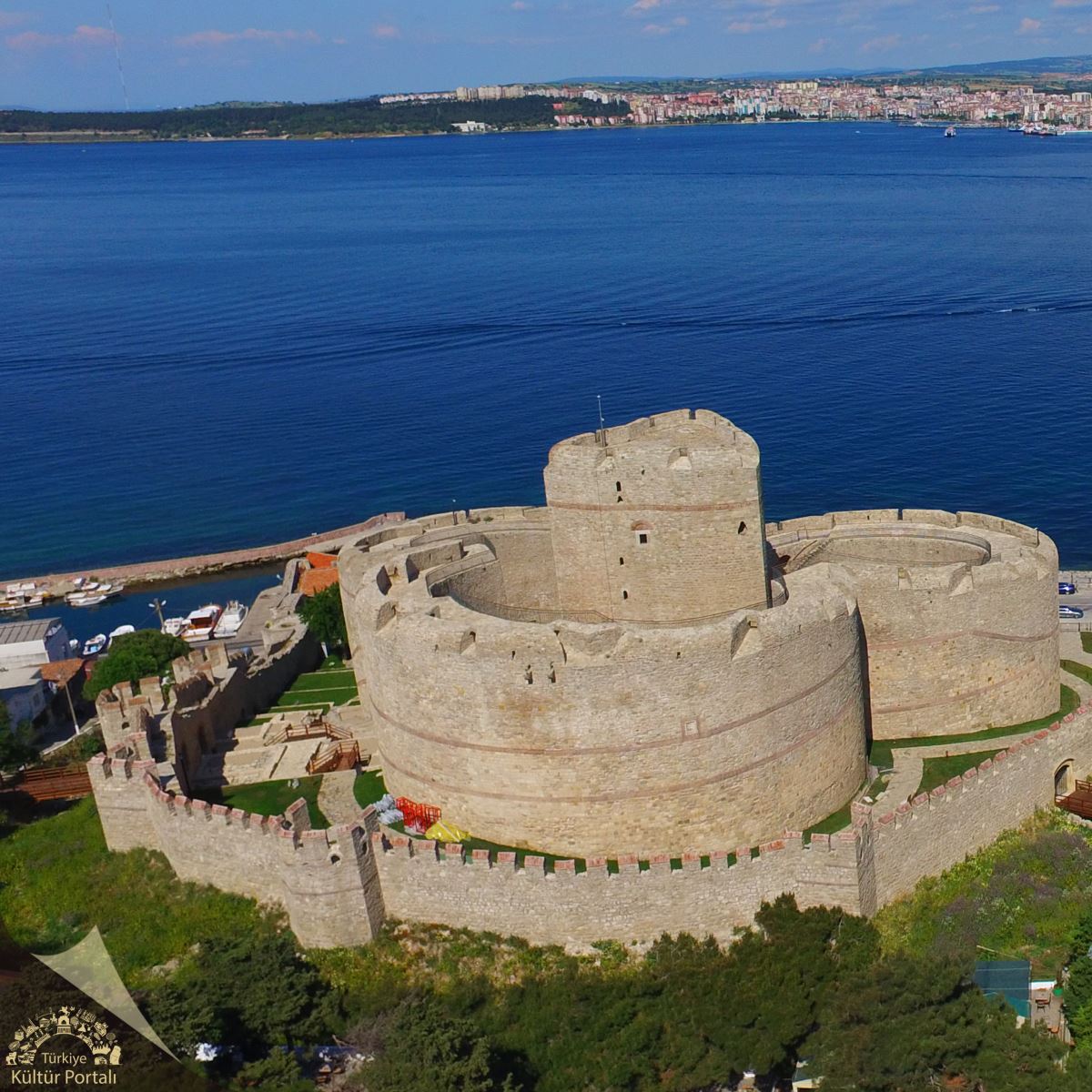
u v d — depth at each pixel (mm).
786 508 145875
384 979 57094
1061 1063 51312
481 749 63281
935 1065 50469
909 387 194125
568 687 60781
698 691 61094
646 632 61156
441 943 58750
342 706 84000
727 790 63125
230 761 75938
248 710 85250
